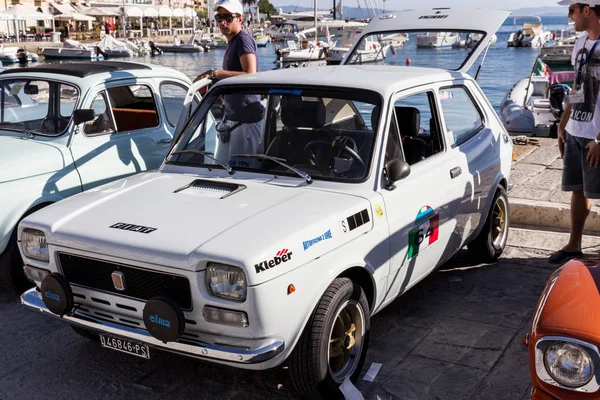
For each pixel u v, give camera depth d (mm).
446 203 5016
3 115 6461
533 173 8391
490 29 7047
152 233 3814
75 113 5812
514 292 5551
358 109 4594
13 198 5457
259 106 4844
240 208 4055
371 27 7770
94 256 3883
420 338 4824
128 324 3898
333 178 4414
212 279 3549
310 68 5422
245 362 3494
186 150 4949
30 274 4289
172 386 4305
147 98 6738
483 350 4625
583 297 3176
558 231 6980
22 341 4941
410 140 4918
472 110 5871
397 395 4105
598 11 5312
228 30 6691
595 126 5473
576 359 2912
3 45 53469
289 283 3588
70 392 4258
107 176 6160
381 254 4277
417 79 5035
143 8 78812
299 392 3975
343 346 4129
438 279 5855
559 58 33875
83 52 52812
